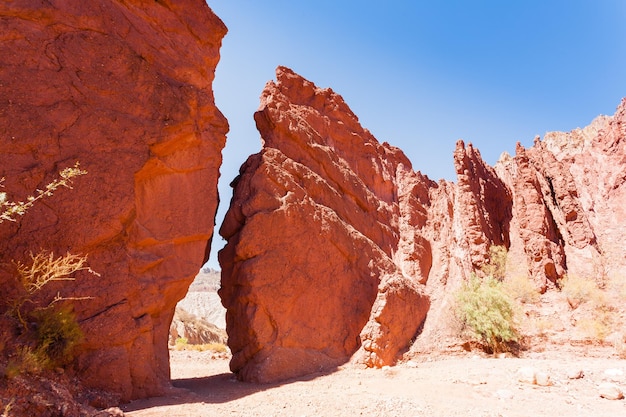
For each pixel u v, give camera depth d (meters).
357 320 14.54
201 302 110.81
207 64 13.12
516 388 9.66
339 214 16.72
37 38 8.98
